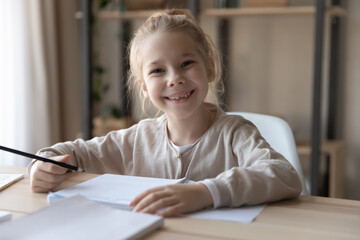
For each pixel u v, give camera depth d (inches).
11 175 38.8
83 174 39.7
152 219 25.5
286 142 50.8
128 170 47.1
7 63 91.8
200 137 44.4
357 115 97.9
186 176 43.9
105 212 26.4
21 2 94.0
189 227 25.8
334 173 88.4
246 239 24.0
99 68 106.4
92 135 100.3
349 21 96.4
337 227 25.8
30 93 96.4
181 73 41.4
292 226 26.0
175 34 41.8
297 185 32.4
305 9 86.5
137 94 109.7
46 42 99.5
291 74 102.8
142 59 44.2
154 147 46.3
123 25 109.7
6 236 23.0
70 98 110.5
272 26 103.0
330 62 95.6
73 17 111.6
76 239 22.6
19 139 94.9
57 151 41.9
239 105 107.4
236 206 29.7
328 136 97.6
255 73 105.3
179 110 42.0
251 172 31.3
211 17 100.7
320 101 81.0
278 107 104.6
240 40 105.6
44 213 26.0
